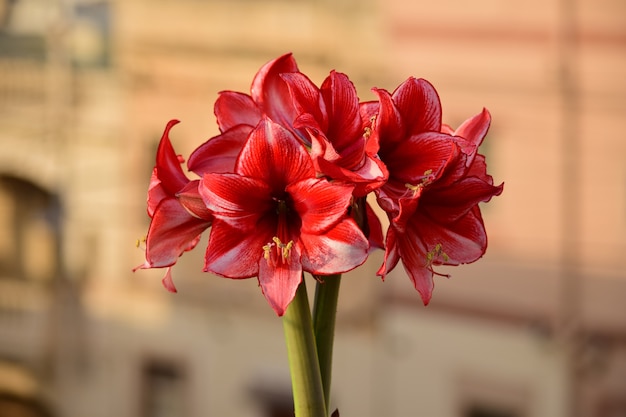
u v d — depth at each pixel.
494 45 6.31
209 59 6.93
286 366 7.00
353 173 1.14
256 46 6.82
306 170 1.17
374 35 6.50
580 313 6.29
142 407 7.41
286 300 1.15
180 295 7.29
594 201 6.25
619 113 6.17
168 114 7.09
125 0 7.15
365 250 1.15
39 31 7.41
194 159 1.25
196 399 7.26
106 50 7.25
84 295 7.56
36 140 7.47
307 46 6.68
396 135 1.22
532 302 6.36
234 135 1.26
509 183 6.38
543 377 6.35
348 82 1.19
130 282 7.41
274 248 1.17
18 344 7.79
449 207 1.22
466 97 6.38
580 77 6.21
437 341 6.52
